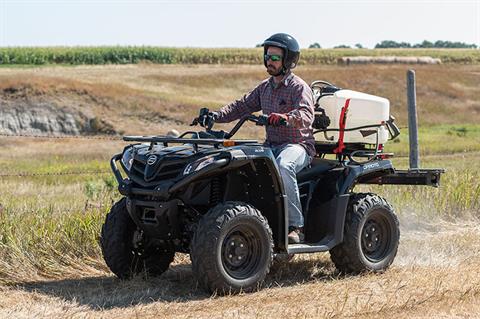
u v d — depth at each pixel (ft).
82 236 35.73
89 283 31.22
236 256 28.66
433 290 28.86
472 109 242.37
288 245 30.35
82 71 260.01
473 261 35.01
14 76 209.97
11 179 93.35
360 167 32.40
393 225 33.45
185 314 25.94
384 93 255.09
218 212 27.91
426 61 349.00
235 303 27.27
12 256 32.63
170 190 27.81
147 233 29.71
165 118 197.77
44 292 29.66
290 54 30.86
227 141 28.43
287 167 30.04
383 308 26.27
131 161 30.07
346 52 368.68
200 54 325.01
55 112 195.42
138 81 241.55
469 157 105.50
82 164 116.06
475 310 26.30
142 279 31.71
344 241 32.17
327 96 32.73
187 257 36.50
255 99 32.65
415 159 52.80
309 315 25.44
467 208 48.14
